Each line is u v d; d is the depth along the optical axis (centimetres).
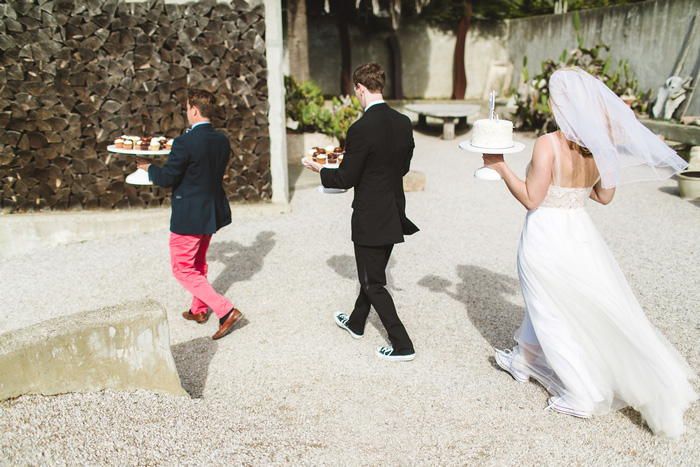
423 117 1422
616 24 1170
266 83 635
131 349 269
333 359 346
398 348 334
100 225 596
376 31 1579
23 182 595
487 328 382
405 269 496
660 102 994
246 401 300
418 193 780
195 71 613
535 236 272
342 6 1477
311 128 945
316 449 254
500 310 410
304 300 436
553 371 296
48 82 575
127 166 617
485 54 1645
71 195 614
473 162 1000
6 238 569
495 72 1620
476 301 426
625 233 588
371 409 289
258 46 620
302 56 1089
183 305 438
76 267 522
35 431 237
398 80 1588
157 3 585
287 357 350
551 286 268
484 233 597
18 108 573
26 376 246
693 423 266
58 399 254
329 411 288
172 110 618
